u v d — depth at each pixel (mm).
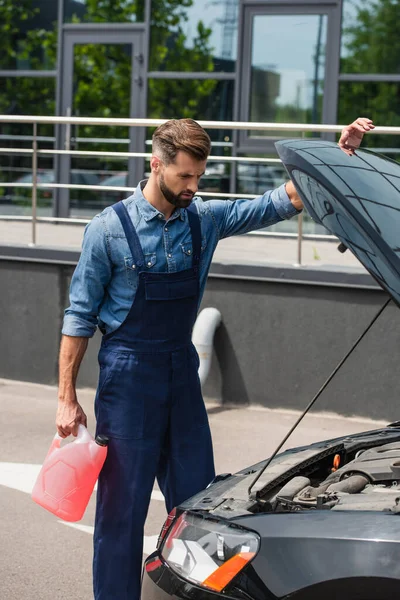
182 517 3156
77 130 12000
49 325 8688
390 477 3305
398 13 10594
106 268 3828
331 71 10914
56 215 12133
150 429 3885
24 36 12336
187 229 3863
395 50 10664
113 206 3852
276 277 7805
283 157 3264
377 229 2900
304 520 2896
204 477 4035
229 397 8070
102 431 3918
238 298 7980
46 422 7668
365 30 10758
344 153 3568
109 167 11938
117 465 3885
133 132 11797
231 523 2984
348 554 2756
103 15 11914
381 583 2691
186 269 3859
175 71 11625
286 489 3279
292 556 2814
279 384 7902
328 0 10836
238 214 4008
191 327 3959
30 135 12312
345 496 3129
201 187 11414
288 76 11102
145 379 3854
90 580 4820
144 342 3848
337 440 3945
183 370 3926
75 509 3855
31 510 5777
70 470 3834
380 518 2830
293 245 9508
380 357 7562
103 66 11969
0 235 9820
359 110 10859
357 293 7582
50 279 8633
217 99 11430
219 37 11375
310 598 2758
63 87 12164
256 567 2852
